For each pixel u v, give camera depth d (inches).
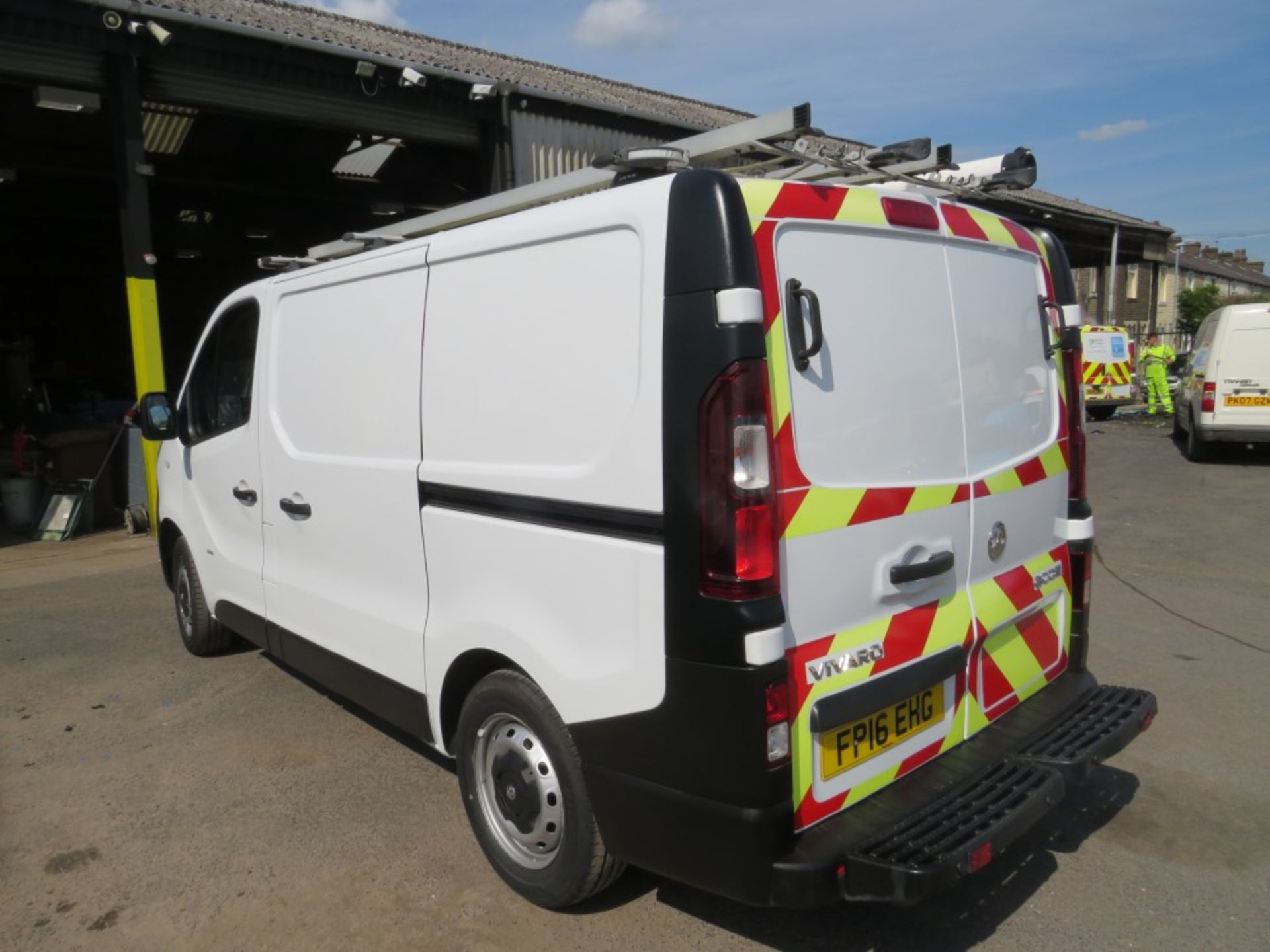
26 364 633.6
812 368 103.0
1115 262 961.5
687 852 103.2
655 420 100.8
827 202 105.7
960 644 119.7
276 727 188.7
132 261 382.9
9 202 637.3
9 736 187.6
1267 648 225.3
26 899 131.9
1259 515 377.1
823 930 121.6
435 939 121.2
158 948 120.8
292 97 416.8
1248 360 496.4
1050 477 139.9
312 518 164.1
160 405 211.6
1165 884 130.6
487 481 123.3
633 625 105.0
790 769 99.3
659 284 100.3
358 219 692.7
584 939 120.6
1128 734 129.5
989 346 128.2
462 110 462.0
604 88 613.9
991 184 146.6
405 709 146.6
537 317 116.0
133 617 269.9
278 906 129.1
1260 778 160.7
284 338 169.8
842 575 105.3
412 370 137.6
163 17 361.7
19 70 350.6
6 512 426.6
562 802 119.6
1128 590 278.1
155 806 157.5
